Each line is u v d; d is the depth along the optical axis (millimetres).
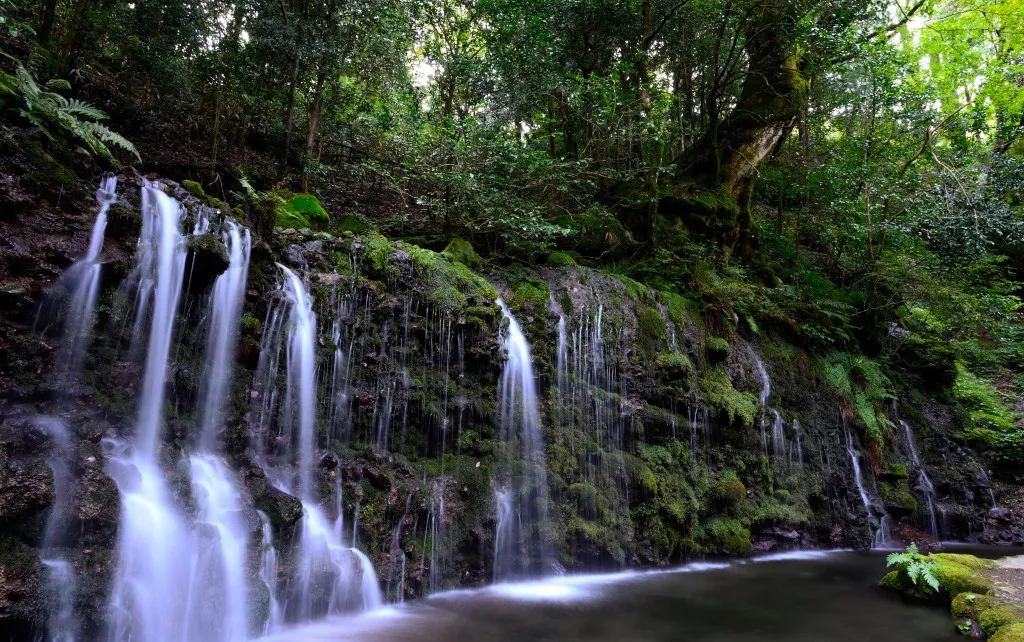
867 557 8078
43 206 3982
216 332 4734
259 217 5539
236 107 11102
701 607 5453
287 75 10406
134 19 8789
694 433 7867
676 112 13484
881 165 12469
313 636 4184
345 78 12781
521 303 7168
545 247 8453
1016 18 13391
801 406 9477
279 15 9336
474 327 6320
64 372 3836
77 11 7652
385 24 10719
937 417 11680
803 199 12914
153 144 9586
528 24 10414
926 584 5875
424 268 6371
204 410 4551
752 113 12039
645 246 10219
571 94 10352
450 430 5934
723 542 7535
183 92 9711
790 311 10438
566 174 9945
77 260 3988
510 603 5223
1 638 3016
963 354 14125
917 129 12836
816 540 8617
